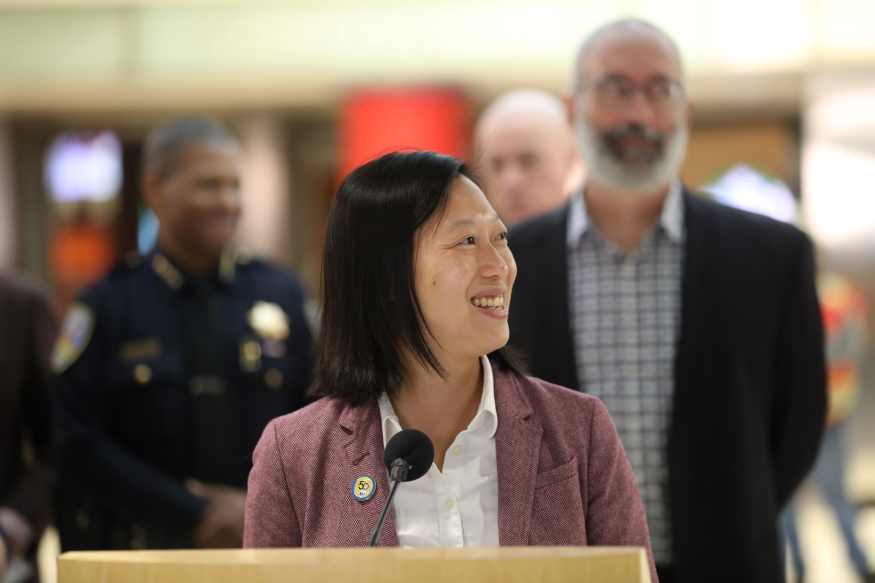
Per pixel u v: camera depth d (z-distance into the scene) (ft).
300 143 52.65
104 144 55.16
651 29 16.20
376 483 9.45
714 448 14.40
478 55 42.65
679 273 15.48
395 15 42.96
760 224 15.46
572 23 41.70
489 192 10.19
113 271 17.58
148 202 17.93
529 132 21.49
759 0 40.19
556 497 9.48
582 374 15.60
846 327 31.32
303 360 17.80
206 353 16.87
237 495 16.10
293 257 52.75
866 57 40.24
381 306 9.54
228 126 52.47
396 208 9.40
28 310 17.89
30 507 16.75
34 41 44.50
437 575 6.62
